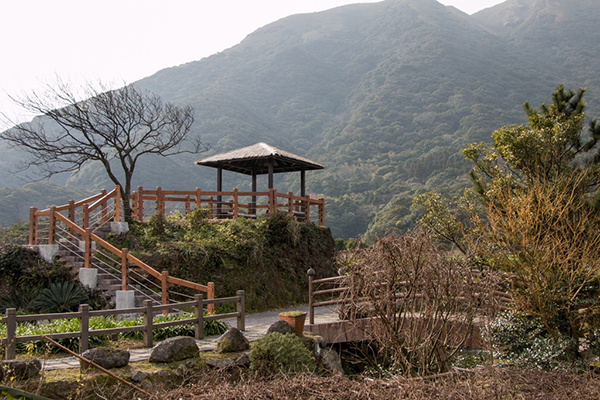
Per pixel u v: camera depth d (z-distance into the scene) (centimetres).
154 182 6278
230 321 1272
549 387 590
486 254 950
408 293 830
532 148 1275
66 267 1381
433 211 1459
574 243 923
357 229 5731
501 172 1295
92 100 2075
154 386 723
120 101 2184
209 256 1511
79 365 732
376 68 13188
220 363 813
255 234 1680
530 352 860
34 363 668
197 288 1215
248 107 11275
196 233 1630
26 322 1105
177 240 1570
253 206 1923
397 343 822
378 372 900
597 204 1083
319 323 1105
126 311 869
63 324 927
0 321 730
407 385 559
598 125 1353
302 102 12331
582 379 620
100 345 888
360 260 841
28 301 1298
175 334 995
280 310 1542
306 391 562
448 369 817
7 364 641
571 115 1384
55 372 700
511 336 904
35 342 835
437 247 837
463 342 867
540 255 906
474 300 809
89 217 1570
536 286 907
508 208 957
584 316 931
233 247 1585
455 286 801
